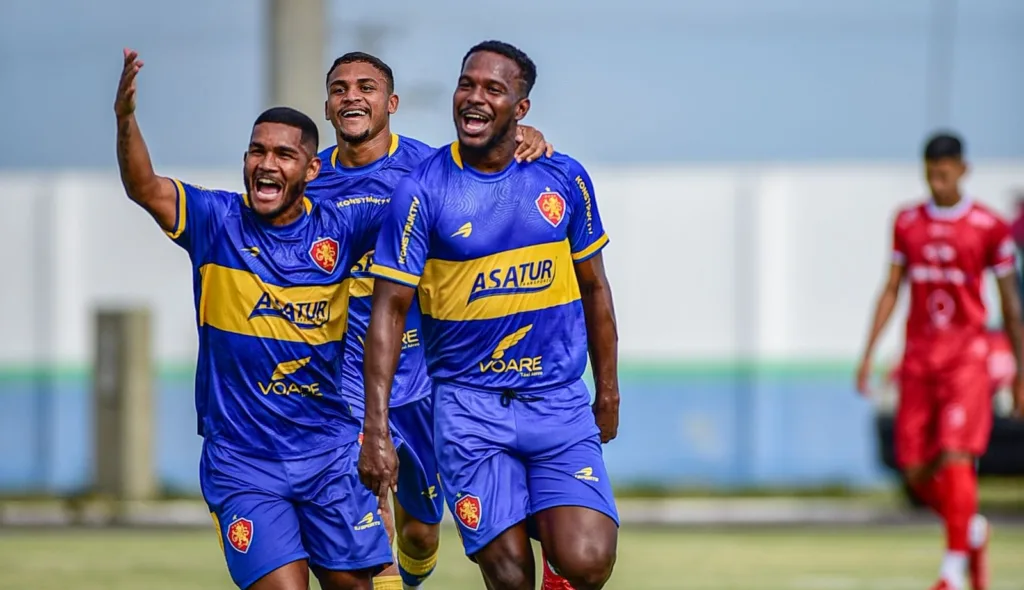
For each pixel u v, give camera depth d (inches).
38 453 2906.0
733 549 1941.4
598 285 975.6
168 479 2913.4
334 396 927.7
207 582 1585.9
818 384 2876.5
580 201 950.4
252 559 903.7
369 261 1079.0
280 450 913.5
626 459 2913.4
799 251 2874.0
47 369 2906.0
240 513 906.1
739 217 2871.6
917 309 1449.3
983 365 1428.4
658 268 2891.2
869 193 2859.3
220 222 901.8
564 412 948.0
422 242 915.4
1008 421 2314.2
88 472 2827.3
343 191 1103.6
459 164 924.0
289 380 908.6
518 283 928.9
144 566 1727.4
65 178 2928.2
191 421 2918.3
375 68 1104.8
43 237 2910.9
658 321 2893.7
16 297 2915.8
